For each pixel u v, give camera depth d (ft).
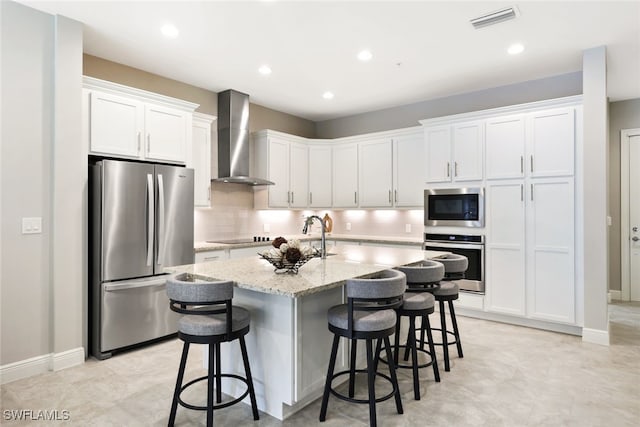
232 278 7.16
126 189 10.87
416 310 8.29
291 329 7.14
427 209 15.43
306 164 19.10
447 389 8.59
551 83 14.25
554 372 9.51
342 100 17.33
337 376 8.09
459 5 9.41
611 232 17.51
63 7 9.41
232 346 8.32
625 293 17.29
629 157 17.12
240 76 14.28
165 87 14.37
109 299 10.52
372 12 9.73
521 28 10.54
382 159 17.69
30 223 9.37
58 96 9.71
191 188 12.53
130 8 9.48
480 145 14.16
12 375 9.02
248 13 9.75
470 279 14.34
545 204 12.83
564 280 12.49
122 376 9.32
